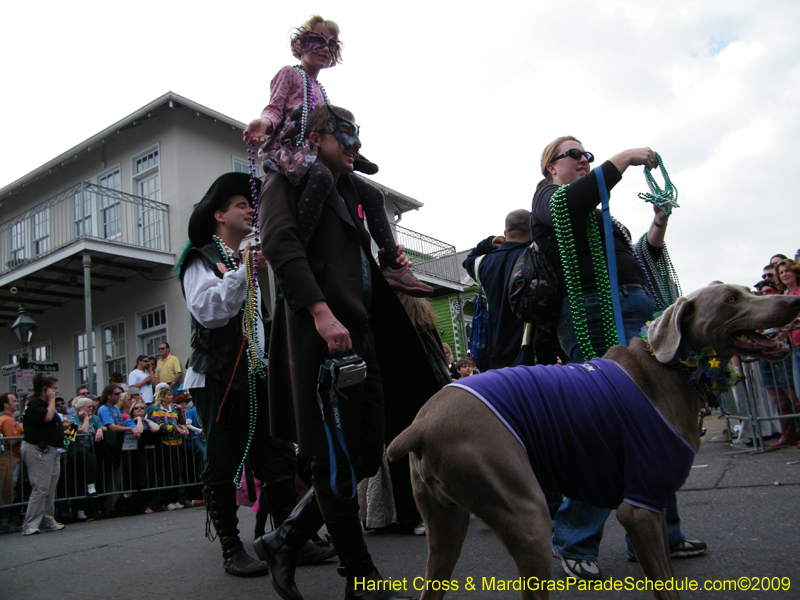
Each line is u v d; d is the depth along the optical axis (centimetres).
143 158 1298
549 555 176
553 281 274
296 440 236
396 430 254
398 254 267
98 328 1349
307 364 219
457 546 197
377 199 270
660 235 290
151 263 1214
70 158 1370
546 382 194
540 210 278
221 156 1318
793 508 335
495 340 340
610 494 189
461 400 189
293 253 216
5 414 686
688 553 268
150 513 707
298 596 233
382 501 393
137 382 959
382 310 248
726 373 205
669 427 189
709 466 530
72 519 687
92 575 329
